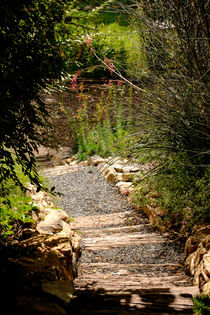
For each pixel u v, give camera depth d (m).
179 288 3.10
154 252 4.54
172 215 5.07
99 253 4.61
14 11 2.85
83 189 7.10
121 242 4.86
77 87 11.40
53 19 3.14
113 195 6.71
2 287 2.12
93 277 3.91
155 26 5.08
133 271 4.07
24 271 2.47
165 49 5.25
